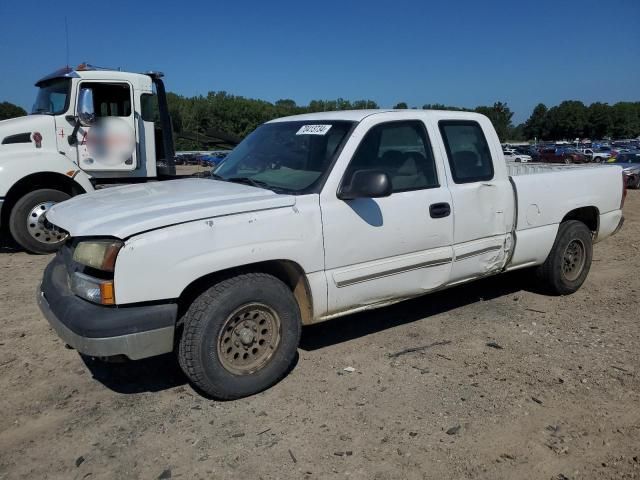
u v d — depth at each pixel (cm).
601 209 611
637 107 14950
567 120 14788
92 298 336
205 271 345
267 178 429
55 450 319
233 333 365
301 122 470
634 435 334
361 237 410
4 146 821
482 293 607
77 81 870
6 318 529
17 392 386
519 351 452
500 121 13788
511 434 333
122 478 295
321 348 458
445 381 399
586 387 391
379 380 401
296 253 379
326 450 317
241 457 312
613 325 513
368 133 425
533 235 537
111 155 909
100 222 346
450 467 303
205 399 375
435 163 461
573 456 313
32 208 813
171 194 393
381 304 439
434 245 457
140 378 406
